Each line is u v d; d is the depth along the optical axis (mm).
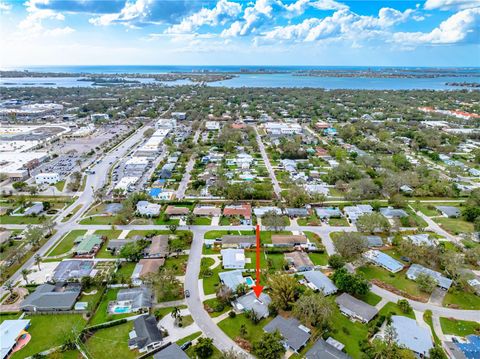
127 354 63844
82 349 64688
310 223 118062
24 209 125125
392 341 66125
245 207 126250
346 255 93438
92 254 97562
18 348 65125
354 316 73938
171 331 69438
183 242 101438
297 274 89000
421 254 94562
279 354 62000
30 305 74250
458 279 85250
